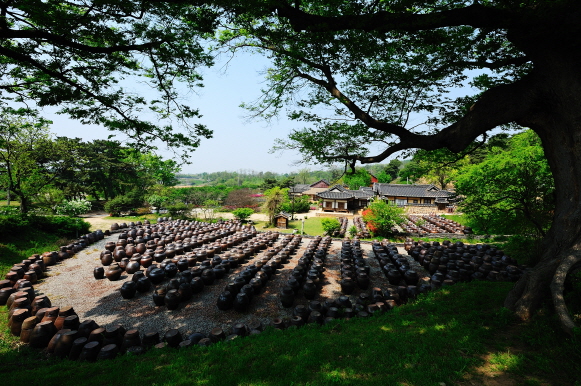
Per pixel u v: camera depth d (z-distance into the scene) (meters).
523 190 12.29
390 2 5.16
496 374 4.12
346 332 6.17
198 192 42.25
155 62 7.56
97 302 9.86
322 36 5.98
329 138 8.05
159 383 4.44
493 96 6.11
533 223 12.90
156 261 13.90
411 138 6.94
